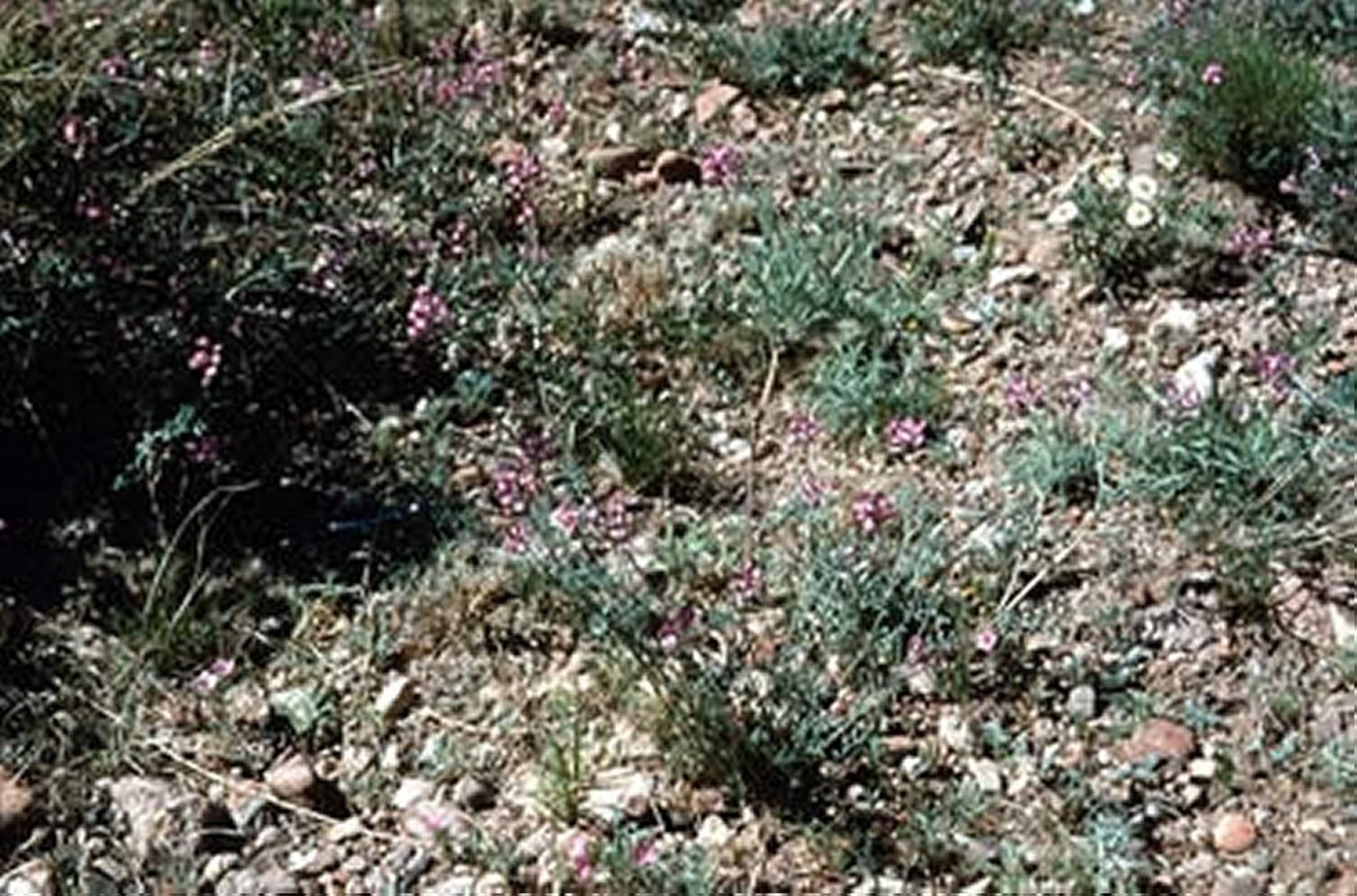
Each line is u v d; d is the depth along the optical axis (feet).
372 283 21.02
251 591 17.88
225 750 16.62
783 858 15.67
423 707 17.04
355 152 22.88
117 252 19.63
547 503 18.39
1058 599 17.71
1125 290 21.33
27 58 20.04
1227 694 16.94
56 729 16.56
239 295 20.11
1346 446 18.88
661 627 17.26
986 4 25.36
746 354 20.53
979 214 22.53
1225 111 22.59
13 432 19.01
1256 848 15.76
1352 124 22.50
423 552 18.35
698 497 19.06
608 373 20.17
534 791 16.19
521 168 22.45
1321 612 17.56
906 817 15.89
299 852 15.89
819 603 17.37
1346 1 24.89
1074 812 15.99
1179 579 17.80
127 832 15.92
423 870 15.69
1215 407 19.07
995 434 19.62
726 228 22.44
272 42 24.16
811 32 25.02
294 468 19.16
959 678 16.84
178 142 20.70
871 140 23.88
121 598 17.79
